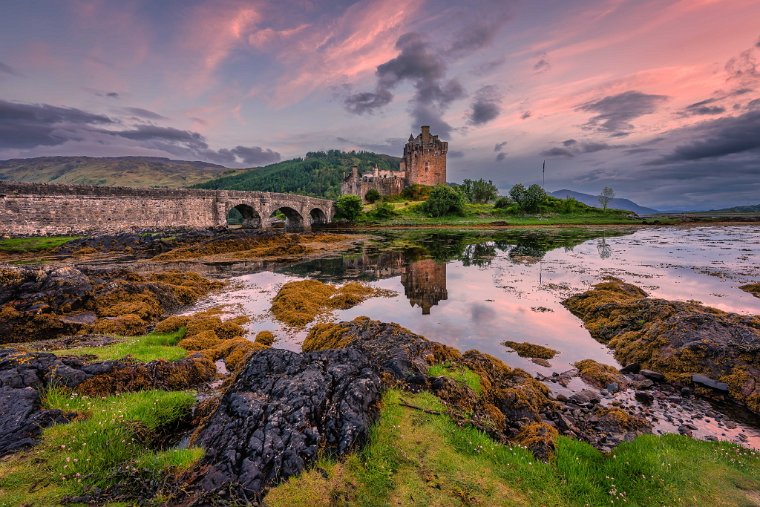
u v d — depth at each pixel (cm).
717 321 1327
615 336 1587
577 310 1980
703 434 910
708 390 1120
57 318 1551
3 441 581
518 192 11081
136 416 761
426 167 13100
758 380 1069
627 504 592
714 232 6756
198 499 506
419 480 597
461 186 14088
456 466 639
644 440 810
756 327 1393
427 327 1745
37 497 486
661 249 4481
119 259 3894
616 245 4978
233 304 2222
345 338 1302
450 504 551
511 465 658
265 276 3127
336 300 2197
